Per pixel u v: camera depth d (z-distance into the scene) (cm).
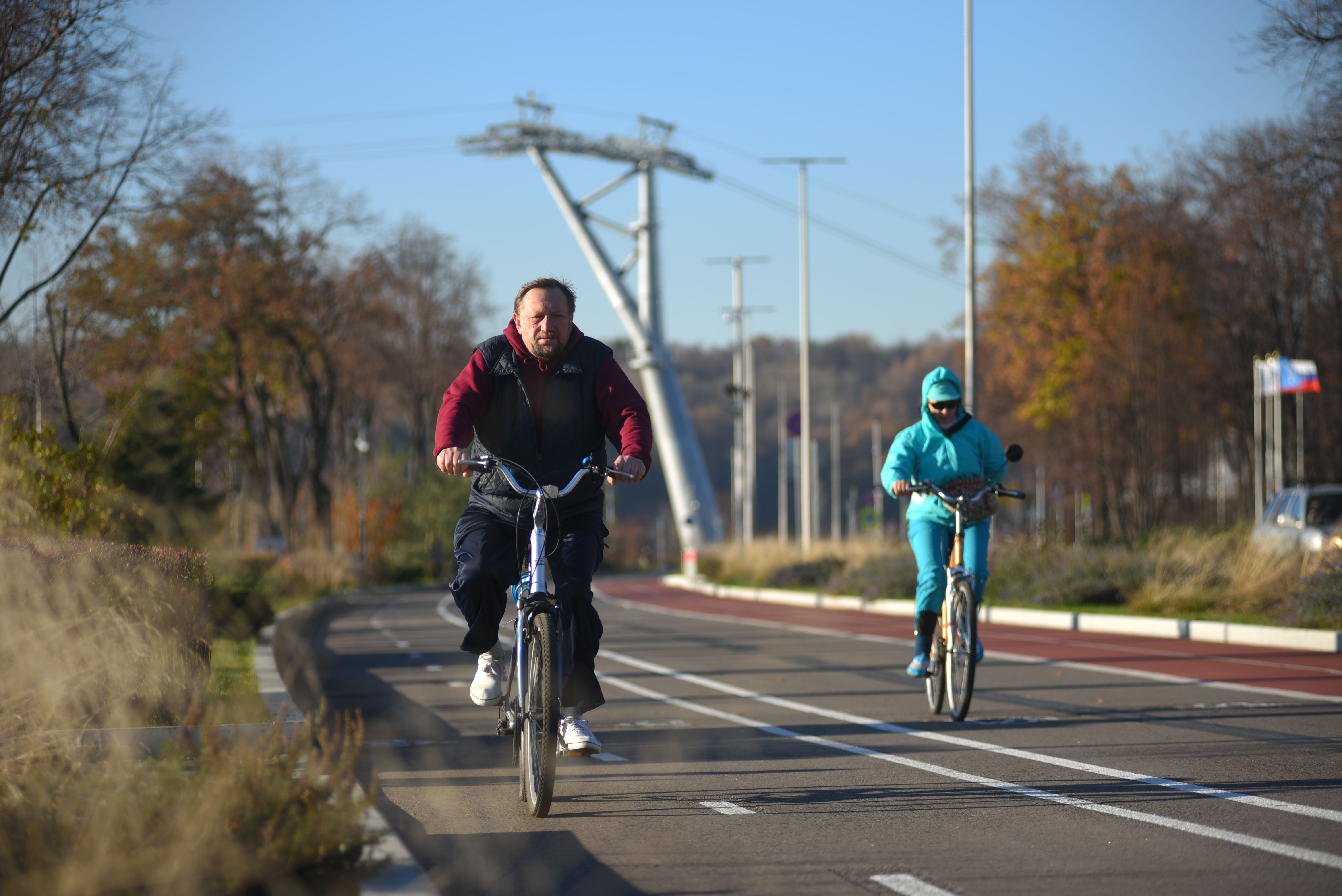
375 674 4766
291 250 16412
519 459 2012
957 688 3056
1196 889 1516
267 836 1320
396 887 1428
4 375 6038
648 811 2053
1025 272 17612
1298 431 14612
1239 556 6606
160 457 7425
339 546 18238
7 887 1170
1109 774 2300
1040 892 1528
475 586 1969
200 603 2417
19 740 1595
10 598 1859
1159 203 16825
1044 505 15388
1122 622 6003
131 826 1276
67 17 4806
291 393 19838
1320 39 5803
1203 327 16488
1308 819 1886
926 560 3148
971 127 9219
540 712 1895
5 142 4978
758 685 4062
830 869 1658
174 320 15350
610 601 12156
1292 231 13988
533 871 1659
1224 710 3150
